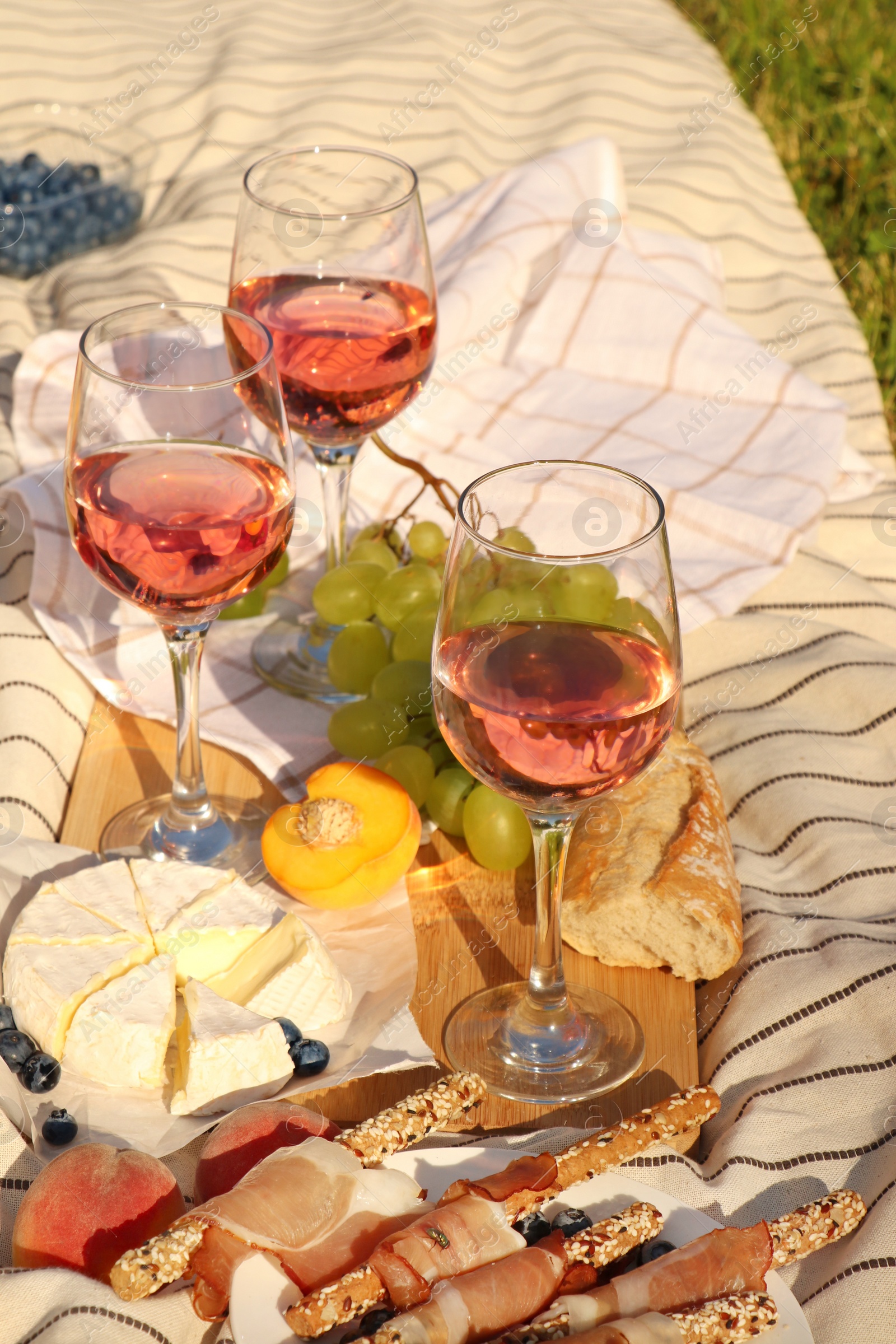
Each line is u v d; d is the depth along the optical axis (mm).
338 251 1772
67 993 1329
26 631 1918
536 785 1156
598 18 3955
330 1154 1168
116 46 3486
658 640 1198
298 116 3334
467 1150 1221
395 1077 1375
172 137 3322
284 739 1773
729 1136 1339
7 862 1558
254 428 1471
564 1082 1354
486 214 2797
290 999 1363
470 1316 1021
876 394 2803
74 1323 1074
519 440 2385
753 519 2193
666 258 2799
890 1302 1170
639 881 1490
